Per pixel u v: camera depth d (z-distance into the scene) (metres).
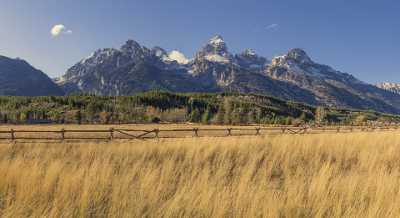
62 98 182.25
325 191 6.34
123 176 7.35
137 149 12.47
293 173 9.01
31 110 139.12
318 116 196.12
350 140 15.27
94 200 5.73
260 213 5.22
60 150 12.88
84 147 13.15
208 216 5.11
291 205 5.52
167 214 5.13
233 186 6.61
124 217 5.07
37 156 10.79
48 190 6.14
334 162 10.80
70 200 5.60
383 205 5.52
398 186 6.80
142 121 118.94
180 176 7.95
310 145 13.31
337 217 5.17
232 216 5.20
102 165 8.84
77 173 7.25
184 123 117.00
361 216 5.09
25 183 6.28
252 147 13.17
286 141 14.45
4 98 174.00
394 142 14.73
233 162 10.73
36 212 5.01
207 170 8.48
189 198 5.68
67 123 106.38
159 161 10.77
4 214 4.93
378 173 7.97
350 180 7.08
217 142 13.40
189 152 11.37
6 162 8.03
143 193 6.06
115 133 35.78
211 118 130.25
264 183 7.14
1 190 6.18
